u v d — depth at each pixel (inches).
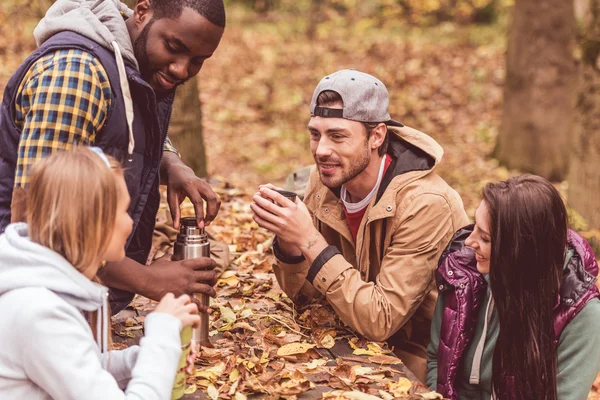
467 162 481.1
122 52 92.4
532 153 464.4
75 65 87.4
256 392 95.0
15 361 69.7
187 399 92.9
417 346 125.5
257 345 108.7
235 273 142.6
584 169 288.5
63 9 95.6
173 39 93.0
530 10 458.0
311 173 126.6
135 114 95.3
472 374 107.8
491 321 106.7
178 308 77.9
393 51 745.6
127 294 104.4
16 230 73.8
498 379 105.3
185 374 87.0
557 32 453.7
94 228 70.1
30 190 71.2
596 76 285.3
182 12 92.0
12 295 69.2
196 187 109.7
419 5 775.1
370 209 114.9
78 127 86.7
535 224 98.9
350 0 852.0
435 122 573.0
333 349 110.8
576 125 293.9
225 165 448.5
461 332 105.7
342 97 106.8
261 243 169.3
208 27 92.7
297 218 108.3
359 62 709.9
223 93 605.6
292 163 462.9
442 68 698.2
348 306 108.7
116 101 91.1
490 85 657.6
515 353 102.0
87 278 73.0
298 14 901.8
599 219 285.4
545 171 463.2
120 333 111.7
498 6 858.1
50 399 72.5
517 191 100.0
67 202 69.1
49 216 69.6
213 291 101.0
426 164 115.6
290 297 124.3
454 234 112.3
